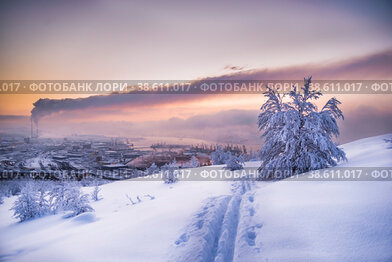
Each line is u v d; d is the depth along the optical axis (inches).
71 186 439.2
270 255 156.5
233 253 172.2
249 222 216.8
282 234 180.1
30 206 416.8
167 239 205.9
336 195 231.8
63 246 225.3
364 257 134.8
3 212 508.1
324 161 396.2
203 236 195.6
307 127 406.9
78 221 331.9
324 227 175.3
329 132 424.8
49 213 430.0
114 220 301.0
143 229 237.8
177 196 387.9
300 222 191.3
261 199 276.8
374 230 157.6
